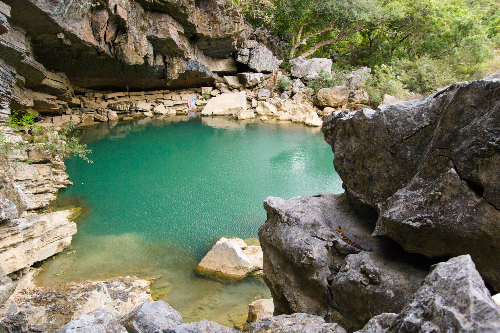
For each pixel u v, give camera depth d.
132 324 2.90
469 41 23.55
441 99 3.30
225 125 20.30
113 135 17.27
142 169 12.97
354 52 32.66
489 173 2.58
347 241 3.97
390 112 3.65
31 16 12.49
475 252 2.71
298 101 23.77
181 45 19.84
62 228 7.65
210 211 9.83
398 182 3.60
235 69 26.02
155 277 6.89
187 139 17.14
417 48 27.64
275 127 20.16
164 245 8.09
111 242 8.14
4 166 6.05
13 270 5.96
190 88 25.53
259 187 11.58
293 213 4.43
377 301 3.21
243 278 6.90
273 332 2.83
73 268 7.07
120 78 20.66
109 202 10.23
